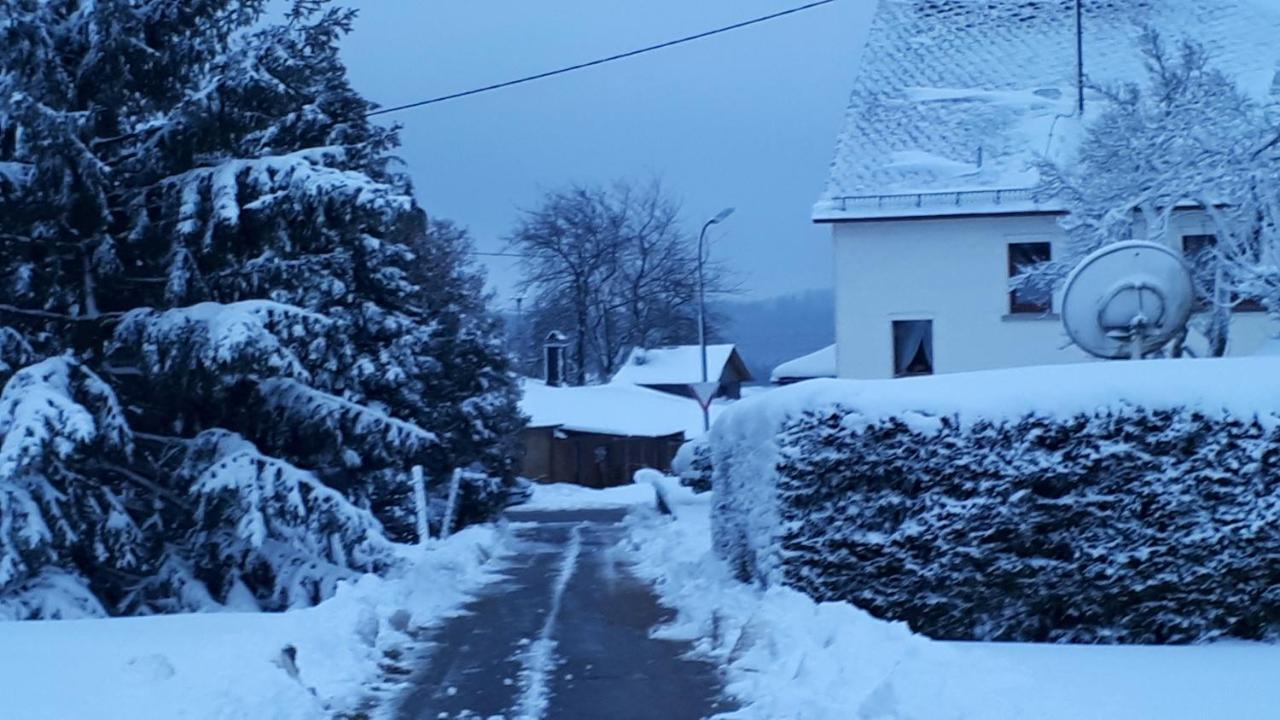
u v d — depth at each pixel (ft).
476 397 97.50
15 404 45.11
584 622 41.27
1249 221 52.08
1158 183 55.01
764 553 38.09
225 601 52.11
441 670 33.47
